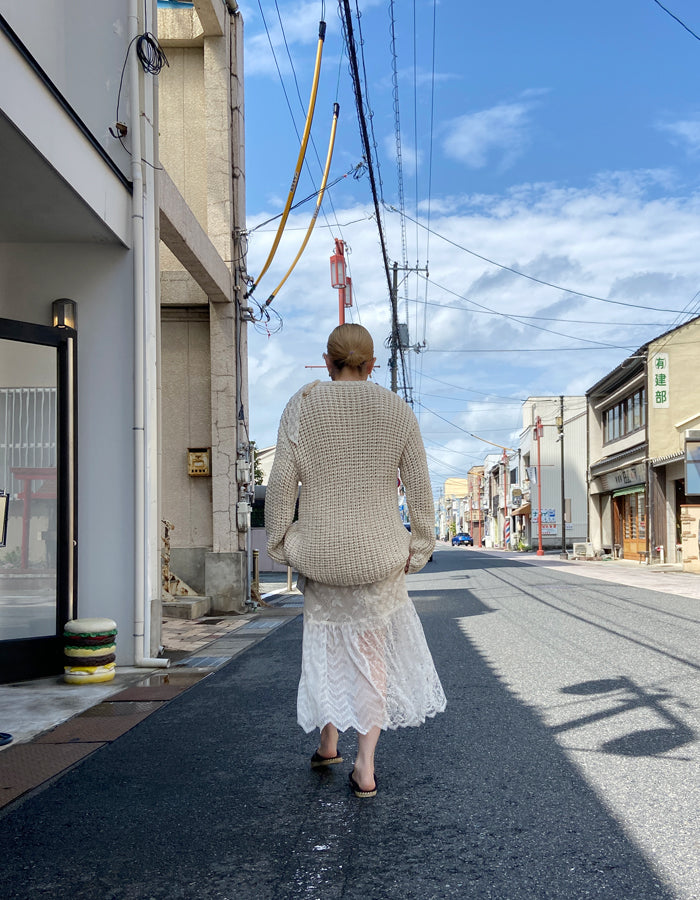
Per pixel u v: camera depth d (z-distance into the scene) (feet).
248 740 13.23
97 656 19.60
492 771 11.07
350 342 10.34
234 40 41.37
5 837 9.05
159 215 26.63
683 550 70.74
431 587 51.19
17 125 15.71
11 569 20.48
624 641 23.81
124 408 22.77
